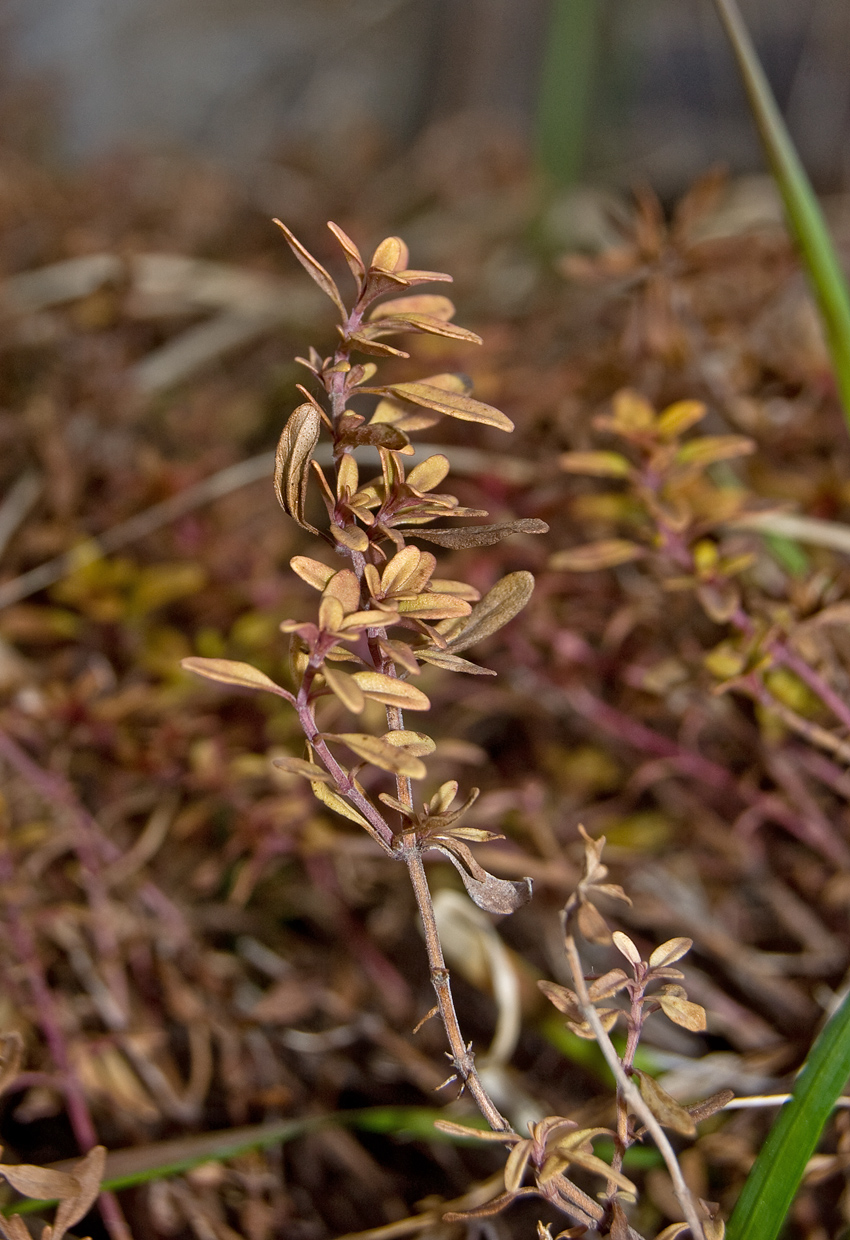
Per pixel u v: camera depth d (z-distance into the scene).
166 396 0.33
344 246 0.15
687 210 0.22
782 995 0.21
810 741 0.21
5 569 0.26
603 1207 0.15
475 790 0.15
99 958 0.21
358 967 0.21
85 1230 0.19
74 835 0.21
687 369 0.24
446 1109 0.20
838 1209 0.18
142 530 0.25
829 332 0.20
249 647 0.23
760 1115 0.19
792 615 0.19
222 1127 0.20
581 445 0.22
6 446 0.29
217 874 0.21
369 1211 0.20
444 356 0.26
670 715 0.23
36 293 0.32
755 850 0.22
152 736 0.22
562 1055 0.21
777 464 0.25
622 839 0.22
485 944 0.20
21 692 0.22
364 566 0.15
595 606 0.23
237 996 0.21
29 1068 0.20
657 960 0.15
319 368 0.15
